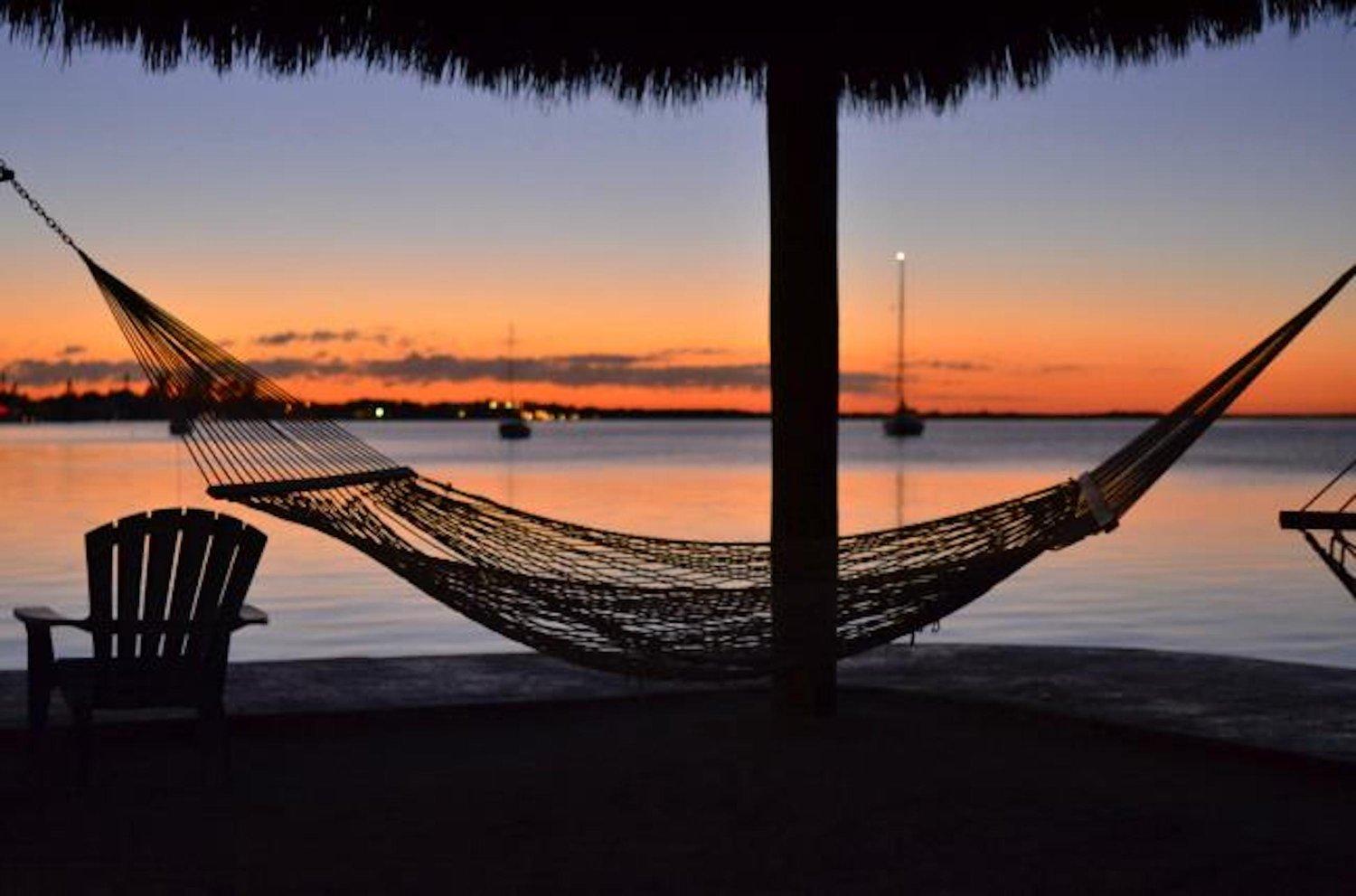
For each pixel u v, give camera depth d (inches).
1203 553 766.5
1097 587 615.2
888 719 255.8
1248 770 224.1
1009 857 179.0
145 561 204.1
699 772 218.1
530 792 207.5
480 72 259.6
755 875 171.8
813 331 246.5
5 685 270.2
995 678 284.7
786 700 253.0
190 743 238.4
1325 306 191.3
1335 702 262.7
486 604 197.8
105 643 201.8
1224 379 194.1
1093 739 243.4
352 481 203.5
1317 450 3732.8
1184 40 244.8
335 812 197.6
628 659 200.2
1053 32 247.6
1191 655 312.0
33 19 219.1
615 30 248.1
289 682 277.6
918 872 173.0
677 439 5093.5
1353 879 171.5
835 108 247.9
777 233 247.8
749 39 236.4
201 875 170.7
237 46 234.8
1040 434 7062.0
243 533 205.2
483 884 168.2
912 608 197.3
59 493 1237.1
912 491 1348.4
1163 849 182.9
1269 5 240.2
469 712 257.3
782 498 247.4
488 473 1807.3
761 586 200.8
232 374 205.0
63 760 223.1
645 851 180.9
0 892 163.8
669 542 216.4
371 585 607.5
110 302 201.8
